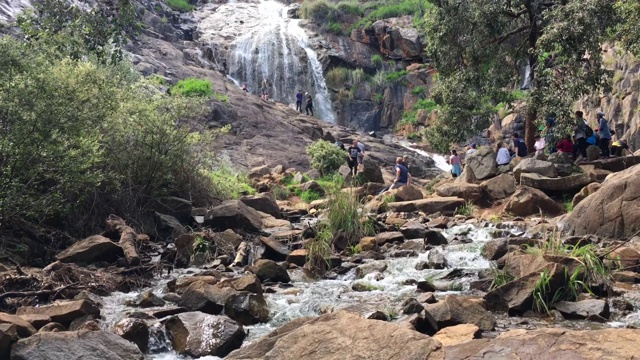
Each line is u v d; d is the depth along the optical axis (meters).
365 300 6.93
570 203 12.60
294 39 38.22
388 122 36.50
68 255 8.66
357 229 10.77
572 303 6.17
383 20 39.00
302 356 4.03
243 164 21.97
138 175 11.89
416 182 24.95
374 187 18.27
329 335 4.13
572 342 3.77
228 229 10.73
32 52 10.45
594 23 15.21
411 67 37.53
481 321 5.57
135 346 4.84
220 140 23.00
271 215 13.88
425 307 5.78
